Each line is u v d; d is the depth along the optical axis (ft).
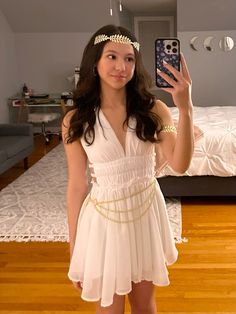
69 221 4.24
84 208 4.13
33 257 8.38
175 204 11.03
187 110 3.54
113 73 3.68
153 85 4.06
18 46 21.53
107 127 3.82
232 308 6.48
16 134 15.39
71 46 21.29
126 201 3.90
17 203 11.54
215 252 8.32
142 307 4.47
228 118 12.44
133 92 3.92
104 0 18.84
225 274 7.47
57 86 21.85
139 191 3.96
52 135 21.34
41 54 21.56
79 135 3.89
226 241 8.81
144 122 3.83
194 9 18.21
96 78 3.88
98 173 3.93
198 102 20.45
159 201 4.17
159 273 4.09
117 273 3.93
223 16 18.51
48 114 19.35
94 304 6.71
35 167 15.46
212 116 13.05
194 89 20.30
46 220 10.22
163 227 4.21
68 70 21.59
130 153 3.87
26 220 10.26
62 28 20.88
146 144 3.92
